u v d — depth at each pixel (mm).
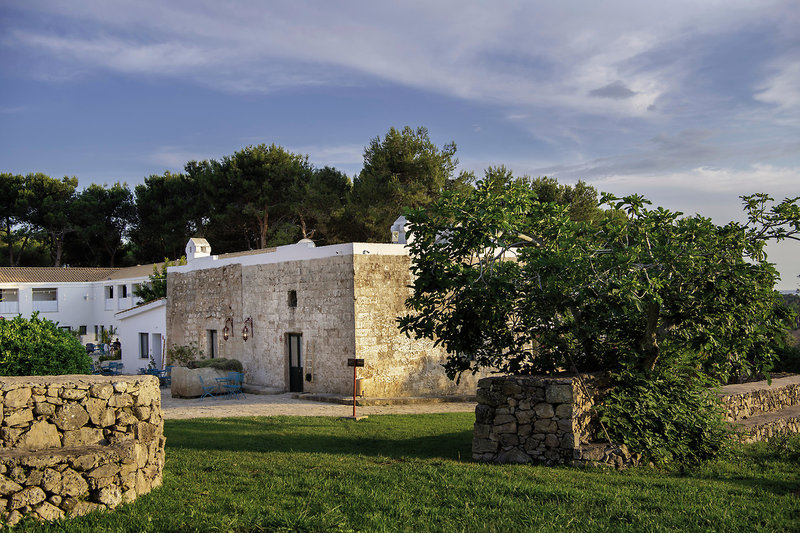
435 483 9852
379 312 22750
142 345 36344
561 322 13508
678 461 12539
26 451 7938
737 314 11859
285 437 14820
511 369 14180
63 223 59000
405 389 22953
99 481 8133
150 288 43500
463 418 18266
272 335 25812
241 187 48469
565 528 7852
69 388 8445
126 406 8969
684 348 13086
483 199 12914
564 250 12344
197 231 53688
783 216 12352
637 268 11820
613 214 12875
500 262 14406
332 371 23016
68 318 50062
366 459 11945
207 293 29688
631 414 12516
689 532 7809
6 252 60969
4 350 13719
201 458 11805
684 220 12492
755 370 13273
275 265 25734
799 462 13164
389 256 23094
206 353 29656
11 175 59594
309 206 45438
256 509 8242
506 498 9070
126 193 61000
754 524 8156
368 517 8039
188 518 7820
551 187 42594
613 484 10273
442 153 43438
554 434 11898
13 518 7379
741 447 14398
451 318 13469
